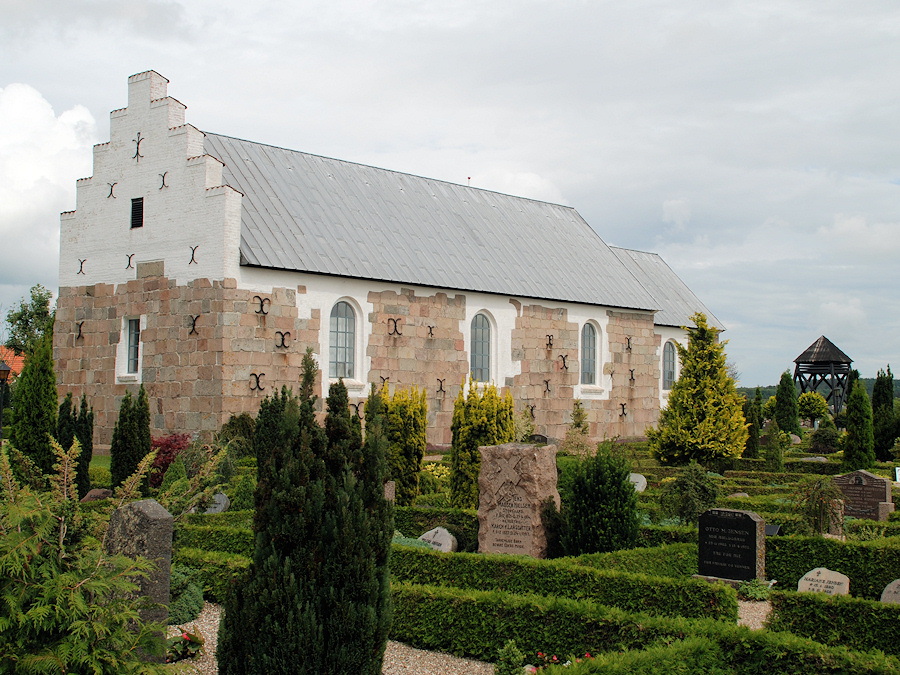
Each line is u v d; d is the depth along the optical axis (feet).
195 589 36.14
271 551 23.26
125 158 92.48
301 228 91.76
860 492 66.39
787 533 52.21
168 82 91.45
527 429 99.35
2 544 20.71
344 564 23.07
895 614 31.76
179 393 84.69
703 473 53.42
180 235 86.28
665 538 48.01
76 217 96.53
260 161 98.94
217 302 82.23
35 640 20.70
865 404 98.89
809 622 33.24
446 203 117.29
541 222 130.31
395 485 58.95
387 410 60.85
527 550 45.03
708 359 90.79
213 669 29.50
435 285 97.66
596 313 120.16
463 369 101.19
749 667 26.43
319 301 88.07
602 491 44.80
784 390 165.07
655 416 130.11
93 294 94.32
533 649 30.68
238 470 68.33
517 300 108.37
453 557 38.91
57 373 96.99
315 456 24.17
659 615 32.55
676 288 155.33
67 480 28.30
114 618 21.65
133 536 25.79
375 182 110.42
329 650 22.74
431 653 32.17
